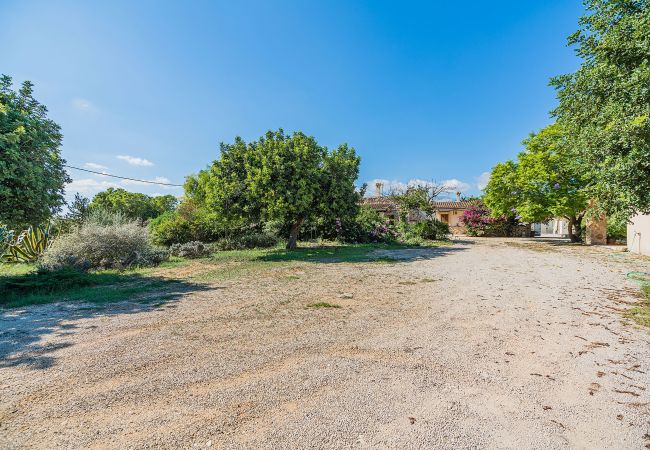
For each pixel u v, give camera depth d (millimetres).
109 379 3029
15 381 2988
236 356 3562
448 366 3342
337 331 4402
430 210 27969
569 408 2605
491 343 3990
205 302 5980
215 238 18625
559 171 21438
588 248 18062
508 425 2377
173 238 17047
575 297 6383
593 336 4227
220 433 2252
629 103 6539
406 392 2818
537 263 11594
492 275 9023
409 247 19250
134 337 4148
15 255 11211
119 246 10773
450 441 2195
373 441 2182
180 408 2561
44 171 8164
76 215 13672
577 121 9406
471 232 35750
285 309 5508
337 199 15852
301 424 2355
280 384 2943
